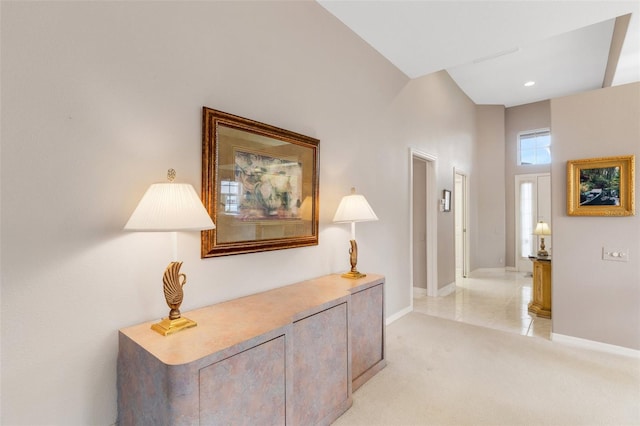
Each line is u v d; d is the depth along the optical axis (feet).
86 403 4.65
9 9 3.99
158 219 4.50
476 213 22.33
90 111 4.66
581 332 9.93
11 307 4.05
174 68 5.59
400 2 8.45
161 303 5.48
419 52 11.11
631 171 9.06
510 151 23.11
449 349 9.74
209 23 6.11
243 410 4.53
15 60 4.04
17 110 4.06
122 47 4.96
